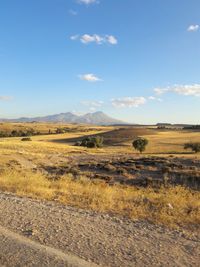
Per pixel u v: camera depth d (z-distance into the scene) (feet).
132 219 28.96
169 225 27.37
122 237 23.50
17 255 19.76
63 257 19.49
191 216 30.35
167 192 51.78
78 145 341.62
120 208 33.50
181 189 54.90
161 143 350.23
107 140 414.21
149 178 87.66
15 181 49.24
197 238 24.03
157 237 23.81
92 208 33.17
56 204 34.17
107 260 19.30
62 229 24.97
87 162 137.39
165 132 499.92
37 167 119.85
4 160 135.13
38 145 248.32
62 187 47.75
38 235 23.53
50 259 19.20
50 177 70.13
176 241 23.04
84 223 26.71
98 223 26.86
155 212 31.83
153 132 486.79
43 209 30.99
